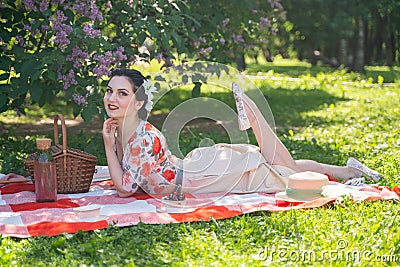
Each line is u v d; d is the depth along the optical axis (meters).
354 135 9.29
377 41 26.08
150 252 4.13
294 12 20.81
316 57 26.88
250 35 10.08
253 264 3.95
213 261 4.00
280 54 29.20
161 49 7.98
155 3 7.79
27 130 10.15
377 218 4.73
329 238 4.38
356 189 5.57
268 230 4.50
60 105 13.23
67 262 3.96
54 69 7.27
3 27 7.84
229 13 9.56
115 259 3.99
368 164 6.87
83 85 7.29
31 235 4.44
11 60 7.54
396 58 26.83
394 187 5.53
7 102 7.49
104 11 8.11
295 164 5.87
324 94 15.46
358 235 4.38
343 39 22.67
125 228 4.52
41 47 8.02
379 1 19.38
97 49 7.11
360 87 16.59
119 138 5.57
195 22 8.00
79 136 9.19
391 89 15.86
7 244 4.30
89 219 4.68
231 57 10.12
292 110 12.79
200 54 9.07
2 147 8.05
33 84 7.38
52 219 4.74
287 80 18.52
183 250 4.13
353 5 20.36
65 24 7.20
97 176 6.25
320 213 4.91
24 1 7.59
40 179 5.24
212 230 4.55
